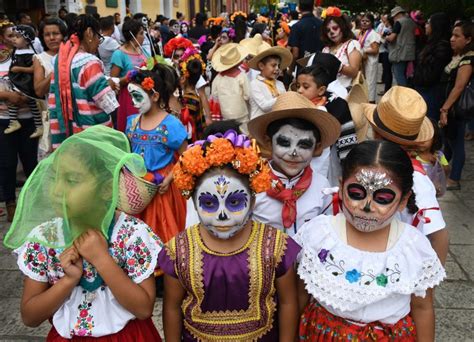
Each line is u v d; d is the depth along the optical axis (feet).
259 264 5.96
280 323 6.36
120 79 15.96
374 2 46.09
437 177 8.48
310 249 6.17
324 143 8.11
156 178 10.57
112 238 5.98
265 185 5.84
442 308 10.85
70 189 5.33
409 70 29.37
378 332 5.98
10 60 15.46
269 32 30.81
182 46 19.52
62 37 14.85
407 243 5.99
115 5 53.42
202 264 5.97
